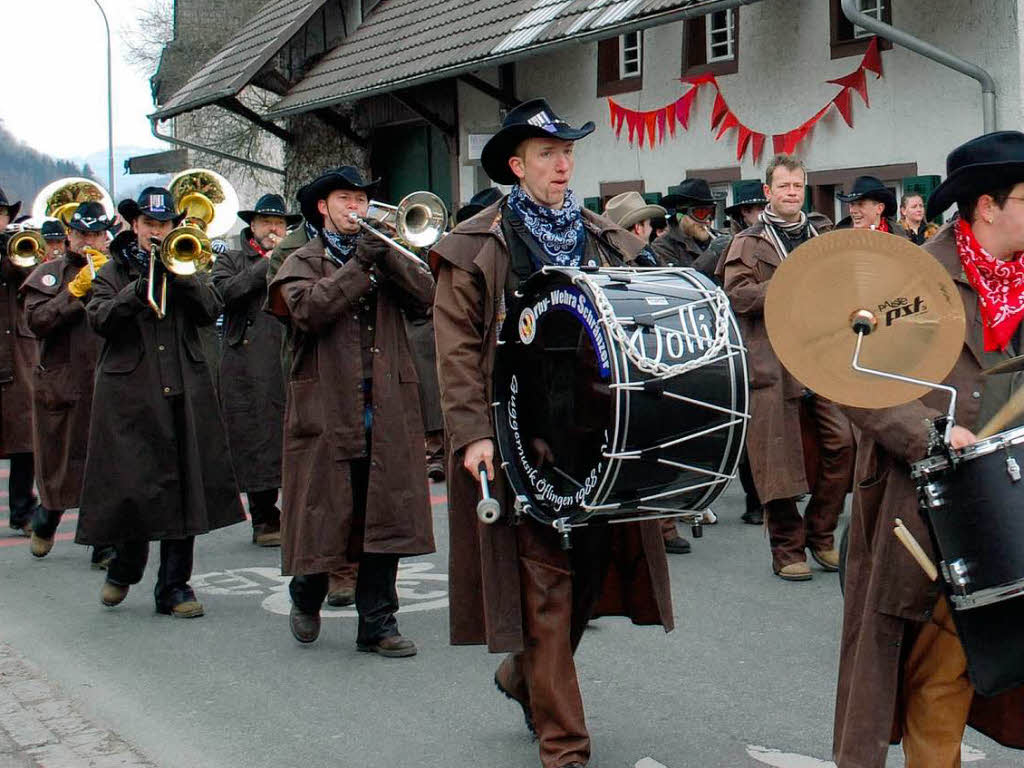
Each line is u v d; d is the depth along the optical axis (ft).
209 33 126.93
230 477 23.59
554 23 54.54
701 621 21.75
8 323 31.99
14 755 16.46
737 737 16.34
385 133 75.10
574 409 13.04
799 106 47.65
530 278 13.64
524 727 17.10
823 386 11.18
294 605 21.15
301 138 79.25
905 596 11.36
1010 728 11.98
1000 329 11.50
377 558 20.25
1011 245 11.41
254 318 30.25
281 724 17.51
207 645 21.45
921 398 11.61
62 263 28.14
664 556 14.82
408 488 19.83
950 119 42.22
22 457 31.91
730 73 50.47
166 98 126.41
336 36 76.48
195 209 33.71
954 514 10.67
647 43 54.80
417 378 20.22
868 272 10.95
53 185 39.99
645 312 12.77
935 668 11.60
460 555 14.52
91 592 25.59
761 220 24.68
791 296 11.08
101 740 16.99
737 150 50.42
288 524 20.27
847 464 24.41
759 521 29.71
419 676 19.42
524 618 14.20
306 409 20.02
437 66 60.23
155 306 22.21
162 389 22.77
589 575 14.65
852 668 11.93
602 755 15.76
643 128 55.01
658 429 12.60
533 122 14.20
